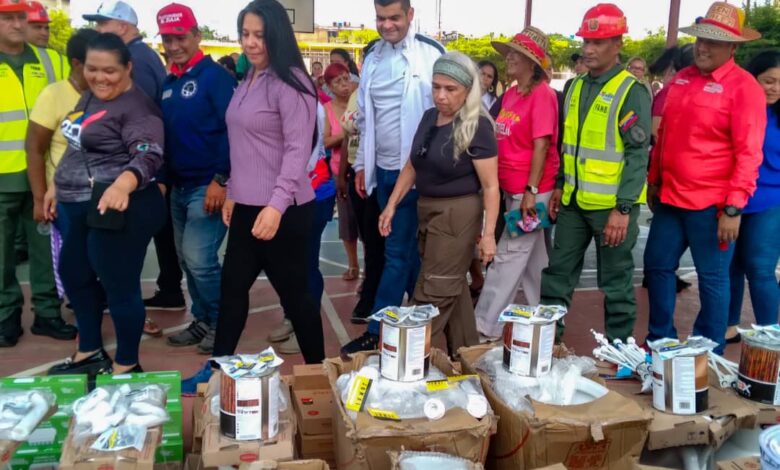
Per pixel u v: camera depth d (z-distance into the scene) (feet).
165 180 14.01
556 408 8.15
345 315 17.70
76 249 12.15
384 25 13.16
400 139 13.61
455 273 12.00
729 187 12.48
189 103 13.39
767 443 7.28
